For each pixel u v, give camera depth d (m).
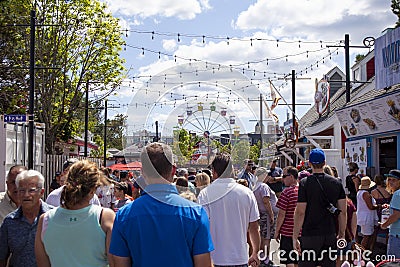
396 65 12.67
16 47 22.42
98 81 24.09
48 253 3.57
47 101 22.53
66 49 22.88
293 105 24.02
